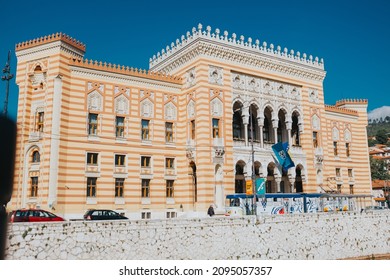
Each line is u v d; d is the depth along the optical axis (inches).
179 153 1966.0
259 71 2103.8
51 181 1579.7
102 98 1795.0
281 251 1412.4
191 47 1953.7
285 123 2231.8
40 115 1689.2
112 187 1749.5
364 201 2384.4
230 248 1293.1
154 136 1908.2
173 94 2005.4
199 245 1229.7
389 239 1777.8
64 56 1708.9
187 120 1964.8
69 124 1688.0
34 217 1203.2
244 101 2023.9
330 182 2364.7
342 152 2596.0
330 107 2581.2
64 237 998.4
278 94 2171.5
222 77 1959.9
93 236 1045.8
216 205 1822.1
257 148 2028.8
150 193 1850.4
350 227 1653.5
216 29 1966.0
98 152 1742.1
